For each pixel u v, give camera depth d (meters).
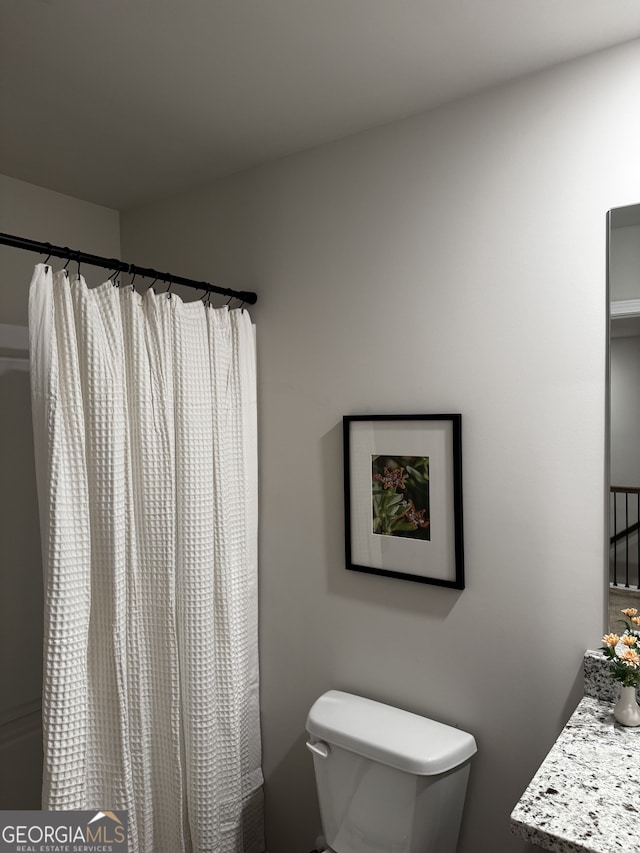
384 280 1.86
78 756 1.57
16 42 1.44
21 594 2.18
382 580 1.88
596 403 1.52
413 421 1.79
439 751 1.61
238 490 2.07
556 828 1.08
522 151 1.61
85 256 1.64
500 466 1.66
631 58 1.46
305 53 1.50
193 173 2.21
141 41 1.44
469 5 1.32
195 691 1.87
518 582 1.64
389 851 1.67
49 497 1.55
